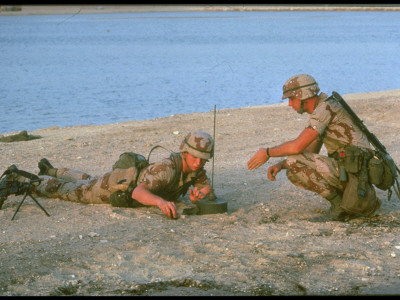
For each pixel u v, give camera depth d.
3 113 19.92
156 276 4.61
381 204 6.55
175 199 6.27
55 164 8.81
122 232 5.51
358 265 4.84
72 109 20.72
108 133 11.55
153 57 45.81
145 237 5.38
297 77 5.72
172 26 105.12
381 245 5.30
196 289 4.41
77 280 4.48
